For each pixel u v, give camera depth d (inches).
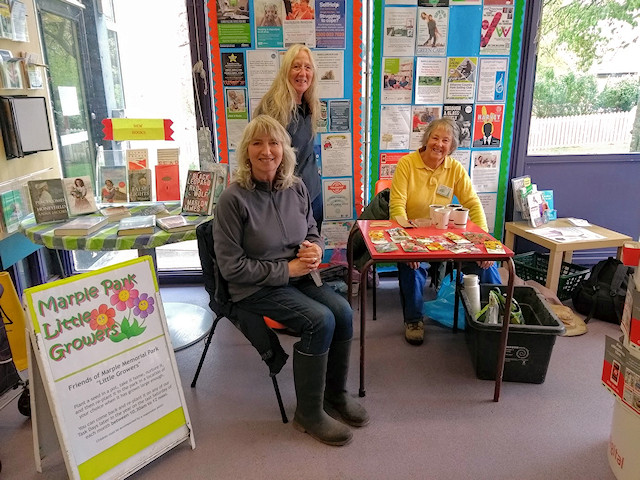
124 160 94.5
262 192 71.3
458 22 108.3
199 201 88.0
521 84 114.9
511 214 124.0
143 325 63.7
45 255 117.9
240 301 71.2
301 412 70.4
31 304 53.6
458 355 91.5
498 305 83.4
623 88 118.4
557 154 122.7
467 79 112.3
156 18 108.4
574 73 117.0
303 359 67.2
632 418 56.8
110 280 60.5
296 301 68.2
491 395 79.0
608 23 113.7
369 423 72.4
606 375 61.0
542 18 111.7
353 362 89.3
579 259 130.5
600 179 124.3
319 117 102.0
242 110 110.0
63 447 55.9
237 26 104.6
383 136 115.3
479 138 117.0
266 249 70.8
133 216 87.5
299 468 64.1
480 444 67.9
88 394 58.2
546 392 79.6
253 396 79.9
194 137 115.8
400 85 111.7
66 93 115.6
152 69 112.6
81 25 111.7
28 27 97.2
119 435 61.1
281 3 103.6
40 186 83.8
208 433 71.1
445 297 104.0
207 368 88.3
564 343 94.9
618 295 99.7
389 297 117.9
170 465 64.9
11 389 78.5
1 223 88.1
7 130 88.4
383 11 106.2
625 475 58.6
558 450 66.7
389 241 75.7
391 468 63.7
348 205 118.6
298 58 91.1
